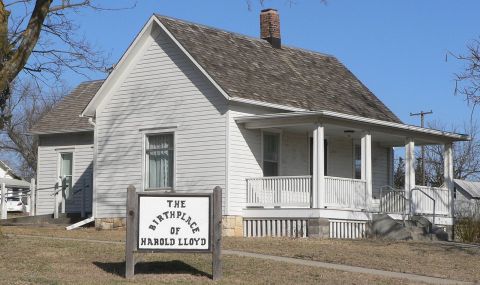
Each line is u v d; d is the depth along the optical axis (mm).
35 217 33469
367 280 16500
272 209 26281
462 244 24766
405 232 26609
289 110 27828
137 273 16203
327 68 33750
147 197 15227
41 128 35875
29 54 19859
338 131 28781
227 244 21828
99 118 29609
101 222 29125
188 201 15273
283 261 18484
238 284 15328
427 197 29938
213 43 29125
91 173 34406
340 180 26516
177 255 18594
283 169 28641
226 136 26438
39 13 19906
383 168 33344
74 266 16859
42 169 36000
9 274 15484
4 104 21391
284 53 32500
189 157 27250
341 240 24125
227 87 26422
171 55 28047
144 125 28469
